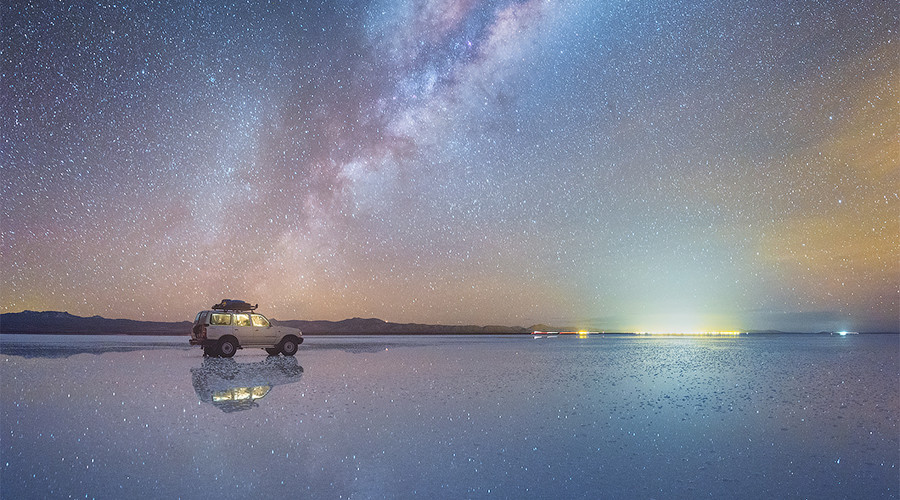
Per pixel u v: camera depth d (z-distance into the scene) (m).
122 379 13.62
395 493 4.86
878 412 9.17
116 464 5.86
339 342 42.34
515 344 42.69
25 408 9.33
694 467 5.70
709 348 36.97
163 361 19.73
